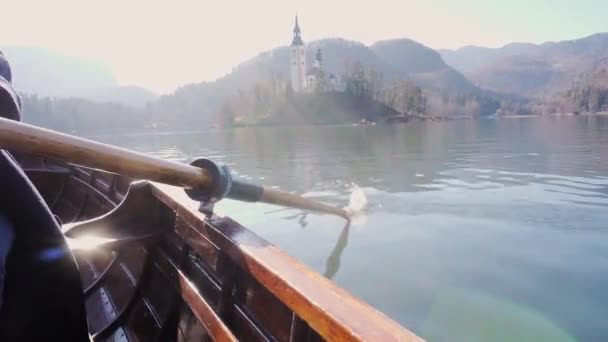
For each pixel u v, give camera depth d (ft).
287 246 19.31
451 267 16.10
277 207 26.76
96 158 5.02
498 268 15.90
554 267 15.83
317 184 38.06
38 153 4.43
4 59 4.54
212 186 6.59
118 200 12.60
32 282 4.04
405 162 53.36
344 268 16.40
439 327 11.89
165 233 8.55
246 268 5.20
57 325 4.25
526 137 96.17
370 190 33.19
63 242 4.28
